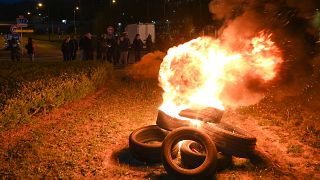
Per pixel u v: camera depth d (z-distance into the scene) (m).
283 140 9.23
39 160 7.86
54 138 9.45
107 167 7.62
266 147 8.80
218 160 7.33
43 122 11.00
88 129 10.38
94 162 7.86
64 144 8.98
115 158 8.15
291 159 8.08
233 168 7.52
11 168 7.43
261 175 7.19
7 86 11.58
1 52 46.69
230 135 7.51
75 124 10.85
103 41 27.50
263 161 7.92
